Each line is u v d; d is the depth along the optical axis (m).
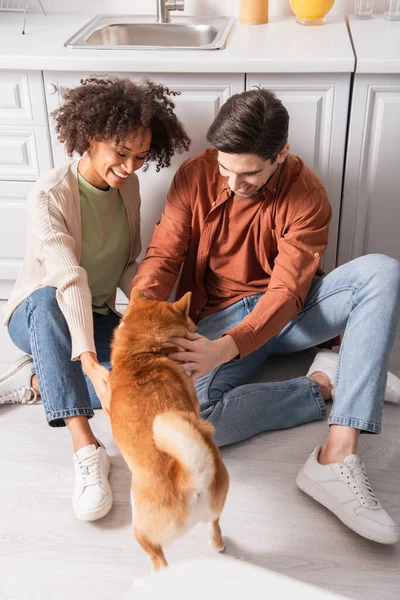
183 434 1.00
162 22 2.29
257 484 1.61
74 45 1.95
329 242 2.15
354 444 1.53
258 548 1.45
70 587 1.37
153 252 1.77
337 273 1.65
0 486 1.62
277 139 1.41
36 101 1.98
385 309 1.52
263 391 1.72
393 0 2.16
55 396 1.56
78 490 1.52
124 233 1.80
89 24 2.22
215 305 1.86
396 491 1.58
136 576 1.39
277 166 1.62
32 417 1.84
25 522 1.52
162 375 1.27
